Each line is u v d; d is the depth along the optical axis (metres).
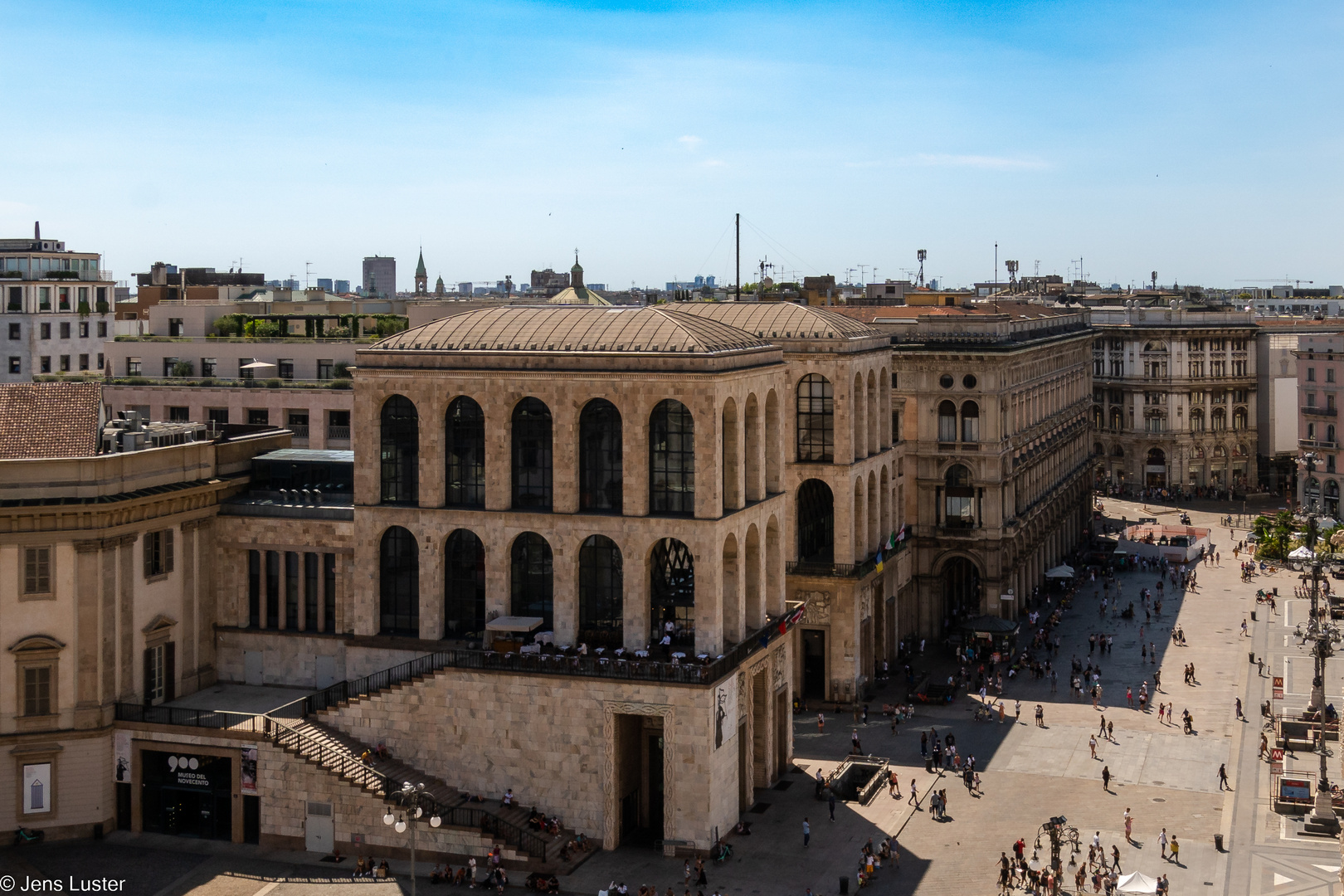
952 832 88.25
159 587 91.81
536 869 80.50
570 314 91.38
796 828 88.31
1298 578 170.00
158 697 92.38
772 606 96.56
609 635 88.19
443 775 86.88
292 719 88.44
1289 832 88.00
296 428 129.38
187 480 93.31
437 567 90.38
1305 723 106.06
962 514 138.00
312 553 95.75
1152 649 134.50
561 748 84.50
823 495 120.88
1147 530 199.12
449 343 90.12
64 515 84.56
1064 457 176.88
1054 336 167.62
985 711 113.62
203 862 82.81
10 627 84.50
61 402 90.19
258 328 145.38
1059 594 161.50
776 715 98.00
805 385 116.56
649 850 84.25
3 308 168.88
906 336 140.38
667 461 86.31
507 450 88.62
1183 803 93.38
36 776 85.25
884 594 125.69
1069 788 96.56
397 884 79.69
